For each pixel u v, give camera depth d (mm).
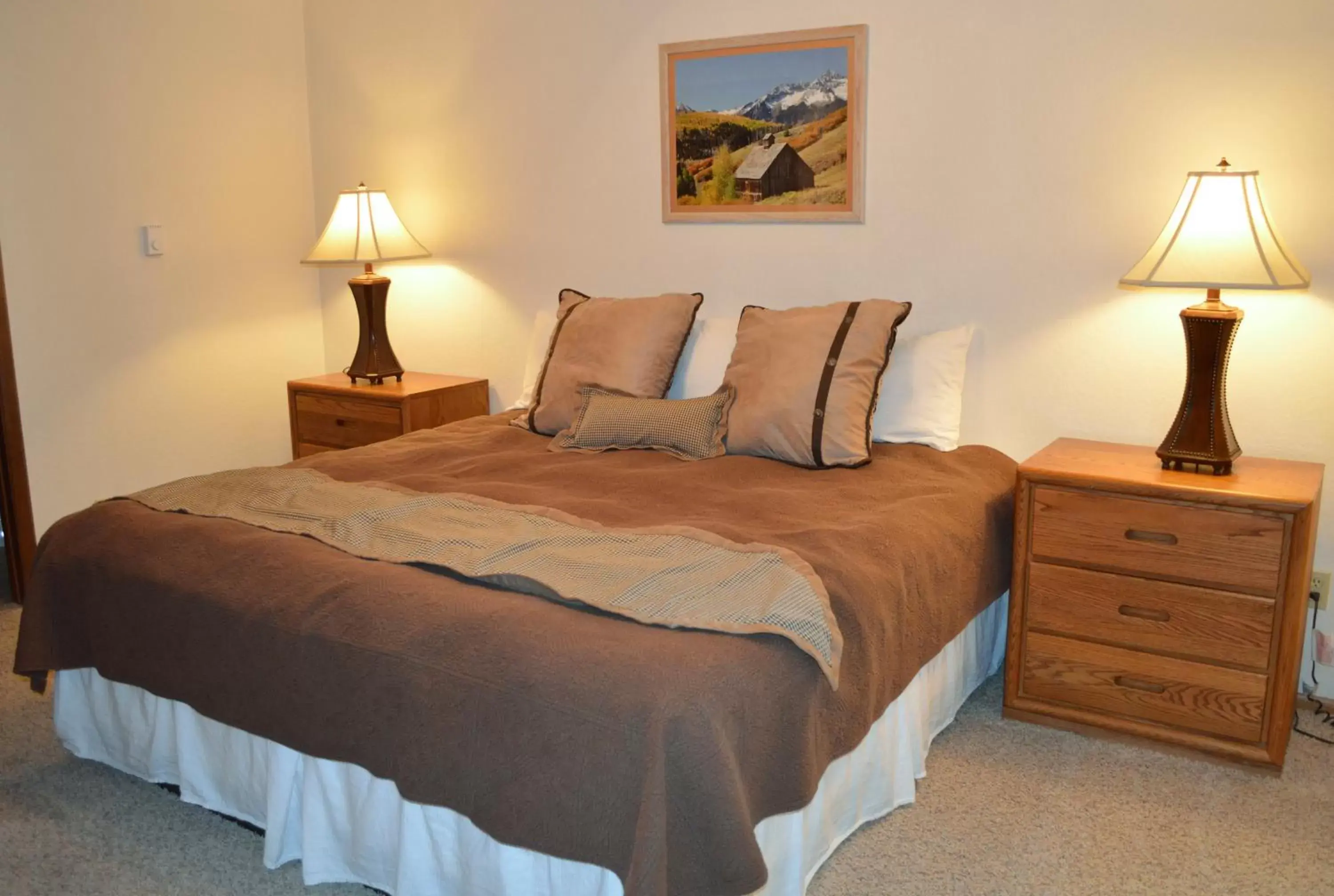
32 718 2676
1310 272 2617
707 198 3412
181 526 2281
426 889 1837
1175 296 2783
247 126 3982
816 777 1826
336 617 1904
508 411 3555
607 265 3656
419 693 1756
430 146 3943
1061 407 2986
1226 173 2428
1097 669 2537
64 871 2068
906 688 2213
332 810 1972
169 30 3693
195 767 2221
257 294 4090
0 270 3305
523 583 1929
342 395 3756
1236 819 2217
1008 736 2566
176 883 2035
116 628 2193
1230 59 2643
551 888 1695
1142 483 2412
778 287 3348
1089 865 2062
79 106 3469
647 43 3432
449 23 3805
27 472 3428
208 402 3965
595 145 3600
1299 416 2680
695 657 1677
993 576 2645
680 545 2074
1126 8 2740
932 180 3055
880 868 2047
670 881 1569
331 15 4051
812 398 2793
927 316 3129
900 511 2402
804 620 1811
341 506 2354
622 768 1562
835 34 3100
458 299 4016
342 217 3730
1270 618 2326
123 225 3631
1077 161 2859
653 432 2953
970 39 2938
